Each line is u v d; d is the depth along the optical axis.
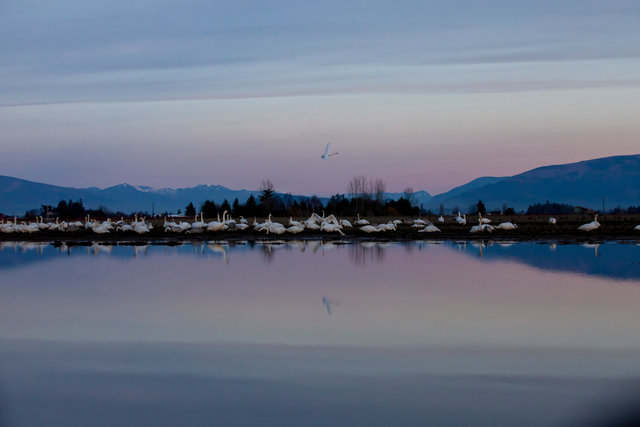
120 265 39.59
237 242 57.56
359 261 40.81
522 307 24.30
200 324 21.73
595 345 18.72
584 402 14.17
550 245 52.53
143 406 14.20
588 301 25.52
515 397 14.48
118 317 23.03
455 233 66.94
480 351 18.08
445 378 15.74
